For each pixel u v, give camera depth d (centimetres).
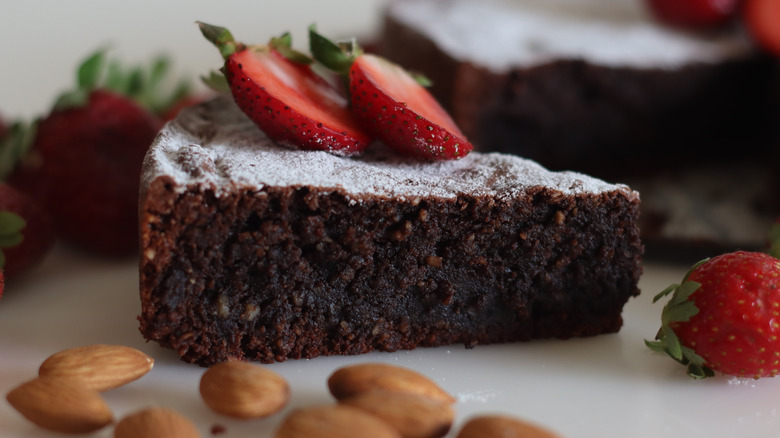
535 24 50
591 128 47
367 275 33
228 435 30
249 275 33
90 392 30
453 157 35
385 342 34
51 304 36
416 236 33
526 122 46
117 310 36
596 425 31
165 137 34
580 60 45
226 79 34
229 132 35
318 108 34
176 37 58
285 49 35
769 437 31
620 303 35
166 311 33
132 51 57
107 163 39
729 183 46
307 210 33
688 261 40
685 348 33
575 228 34
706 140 48
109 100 39
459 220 33
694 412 32
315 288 33
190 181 32
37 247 38
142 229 32
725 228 41
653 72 46
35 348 34
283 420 29
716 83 47
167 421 29
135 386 32
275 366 33
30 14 55
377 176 33
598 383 33
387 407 29
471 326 34
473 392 32
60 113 39
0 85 56
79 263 39
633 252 34
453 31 48
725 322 32
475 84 44
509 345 35
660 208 43
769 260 33
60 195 39
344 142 34
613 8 54
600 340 35
